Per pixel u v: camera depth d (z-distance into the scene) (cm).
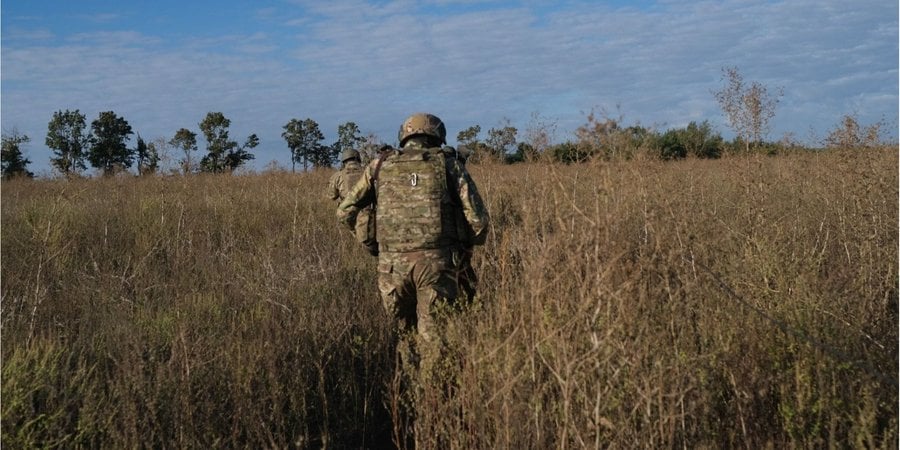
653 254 335
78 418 384
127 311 557
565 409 310
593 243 318
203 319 532
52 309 556
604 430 312
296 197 1063
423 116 484
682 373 327
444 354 411
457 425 358
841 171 632
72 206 906
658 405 317
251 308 556
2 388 370
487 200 702
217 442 376
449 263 458
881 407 353
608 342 308
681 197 469
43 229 715
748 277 457
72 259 699
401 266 455
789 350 378
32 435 360
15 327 501
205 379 417
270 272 625
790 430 342
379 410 476
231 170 1583
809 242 564
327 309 552
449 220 461
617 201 327
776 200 655
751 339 387
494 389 340
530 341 334
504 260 400
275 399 416
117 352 451
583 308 309
